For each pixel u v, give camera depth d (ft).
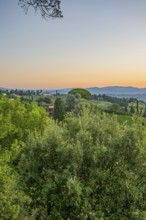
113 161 40.52
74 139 42.47
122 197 37.45
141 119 44.83
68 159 39.78
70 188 34.83
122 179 38.70
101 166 40.40
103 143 41.57
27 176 39.55
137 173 40.32
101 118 46.70
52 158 40.81
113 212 37.37
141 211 36.60
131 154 41.19
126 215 36.63
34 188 40.14
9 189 59.52
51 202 37.58
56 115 233.55
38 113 108.27
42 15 30.48
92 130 44.62
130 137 41.14
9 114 102.22
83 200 36.19
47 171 38.96
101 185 39.22
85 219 34.30
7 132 99.55
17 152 88.17
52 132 41.73
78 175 39.32
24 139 105.40
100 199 37.93
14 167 86.33
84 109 46.57
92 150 40.19
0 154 92.32
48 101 401.90
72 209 36.65
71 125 44.88
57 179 37.37
